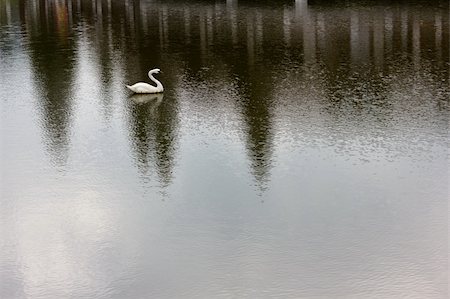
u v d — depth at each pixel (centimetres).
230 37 3881
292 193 1673
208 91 2647
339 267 1341
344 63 3100
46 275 1344
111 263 1381
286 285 1288
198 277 1323
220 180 1764
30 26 4716
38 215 1599
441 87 2619
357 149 1953
